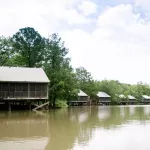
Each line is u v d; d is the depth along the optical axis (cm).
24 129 2286
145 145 1589
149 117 3512
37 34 6197
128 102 12594
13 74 4625
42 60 6122
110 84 11938
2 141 1733
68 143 1655
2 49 6084
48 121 2928
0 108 4788
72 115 3834
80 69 10019
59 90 5628
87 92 9844
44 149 1500
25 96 4541
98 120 3061
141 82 16625
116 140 1742
